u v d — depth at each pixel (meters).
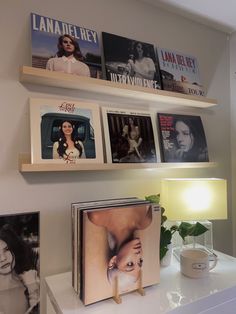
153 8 1.47
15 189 1.06
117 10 1.35
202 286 0.98
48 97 1.14
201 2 1.44
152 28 1.46
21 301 1.05
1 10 1.05
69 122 1.14
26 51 1.09
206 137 1.66
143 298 0.90
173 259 1.25
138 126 1.34
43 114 1.09
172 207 1.23
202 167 1.56
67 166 1.06
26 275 1.06
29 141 1.08
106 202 1.03
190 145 1.52
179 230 1.21
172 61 1.49
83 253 0.85
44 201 1.12
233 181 1.76
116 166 1.18
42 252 1.12
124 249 0.91
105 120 1.25
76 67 1.16
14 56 1.07
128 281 0.92
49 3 1.16
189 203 1.24
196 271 1.04
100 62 1.24
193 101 1.45
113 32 1.33
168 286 0.98
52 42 1.12
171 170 1.49
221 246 1.72
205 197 1.26
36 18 1.10
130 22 1.38
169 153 1.42
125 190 1.33
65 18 1.19
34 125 1.07
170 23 1.53
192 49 1.62
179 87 1.47
